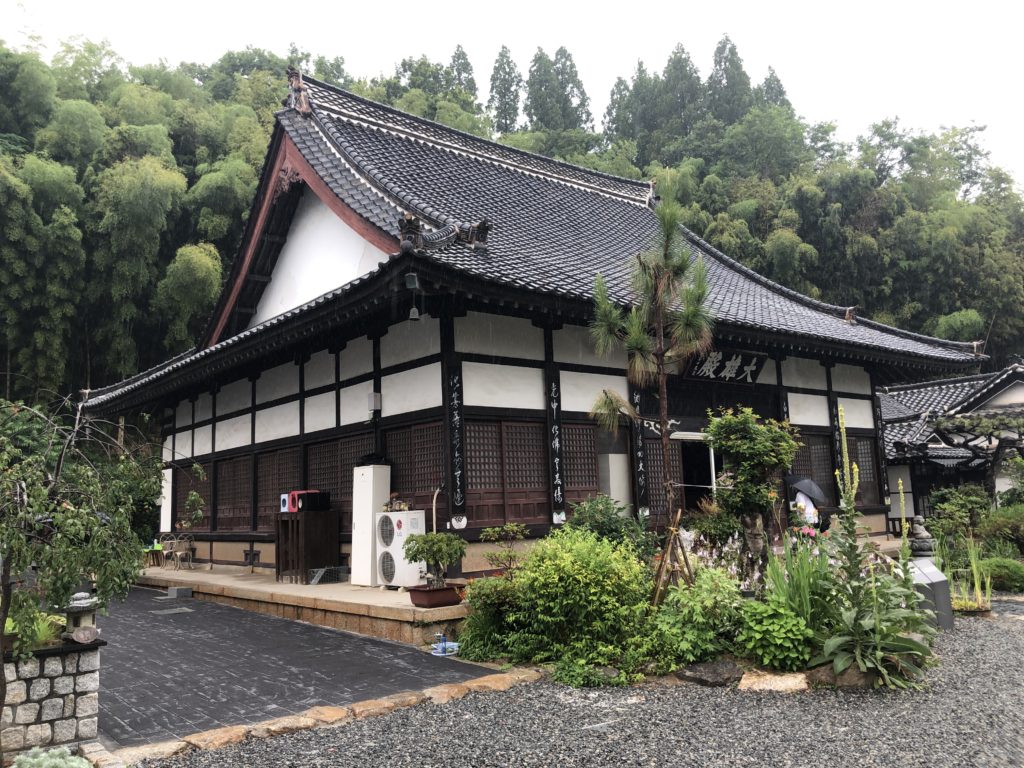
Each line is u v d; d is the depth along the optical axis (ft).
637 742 15.92
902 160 134.51
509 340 33.78
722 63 183.11
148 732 17.06
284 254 46.65
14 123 72.18
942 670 22.07
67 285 62.44
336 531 36.81
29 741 15.23
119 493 15.19
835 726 16.80
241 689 20.61
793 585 22.06
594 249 46.09
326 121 44.57
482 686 20.26
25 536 13.10
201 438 52.06
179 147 89.30
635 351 27.94
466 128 126.62
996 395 62.85
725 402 42.63
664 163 163.53
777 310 47.98
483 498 31.89
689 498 42.65
